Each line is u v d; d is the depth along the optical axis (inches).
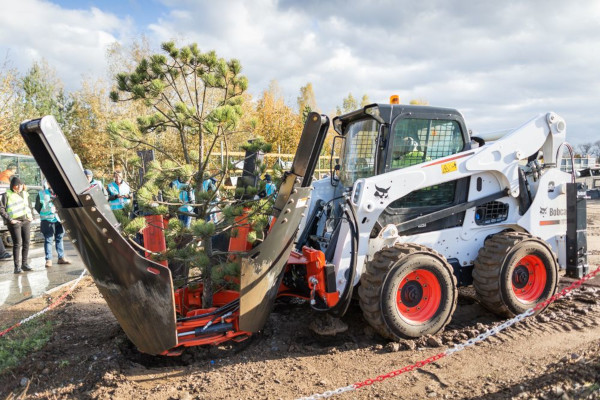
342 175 215.6
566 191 203.8
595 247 352.5
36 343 173.5
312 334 177.9
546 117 199.3
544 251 186.9
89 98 996.6
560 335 165.3
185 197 162.2
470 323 185.8
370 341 170.4
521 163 216.1
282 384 137.9
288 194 145.8
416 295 170.1
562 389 123.6
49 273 315.6
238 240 171.3
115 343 170.9
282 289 196.7
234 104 169.9
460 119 189.8
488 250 184.5
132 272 129.8
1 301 247.3
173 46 159.5
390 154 178.2
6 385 146.9
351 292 165.0
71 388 141.5
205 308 167.9
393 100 196.5
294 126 960.9
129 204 159.0
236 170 180.7
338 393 130.3
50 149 114.4
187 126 166.2
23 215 318.3
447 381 134.5
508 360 146.3
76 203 122.4
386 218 180.5
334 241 175.0
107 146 933.8
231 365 153.7
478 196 193.3
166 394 134.7
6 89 817.5
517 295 188.1
